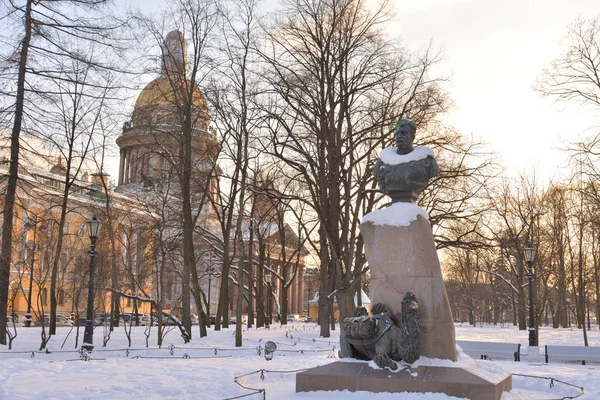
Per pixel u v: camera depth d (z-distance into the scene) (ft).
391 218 38.34
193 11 96.12
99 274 100.01
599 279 155.53
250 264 153.79
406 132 39.88
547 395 40.06
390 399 33.30
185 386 41.11
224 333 112.98
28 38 81.61
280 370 50.52
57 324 159.22
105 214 111.14
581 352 73.82
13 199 85.76
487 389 33.12
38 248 112.47
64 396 36.70
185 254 98.68
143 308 258.98
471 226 127.13
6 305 83.56
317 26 96.99
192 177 115.34
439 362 36.22
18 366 51.80
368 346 36.99
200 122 115.44
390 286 38.01
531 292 78.07
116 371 49.49
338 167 102.73
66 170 102.94
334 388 35.70
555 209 163.12
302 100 97.91
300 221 122.42
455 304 316.81
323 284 116.26
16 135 83.87
